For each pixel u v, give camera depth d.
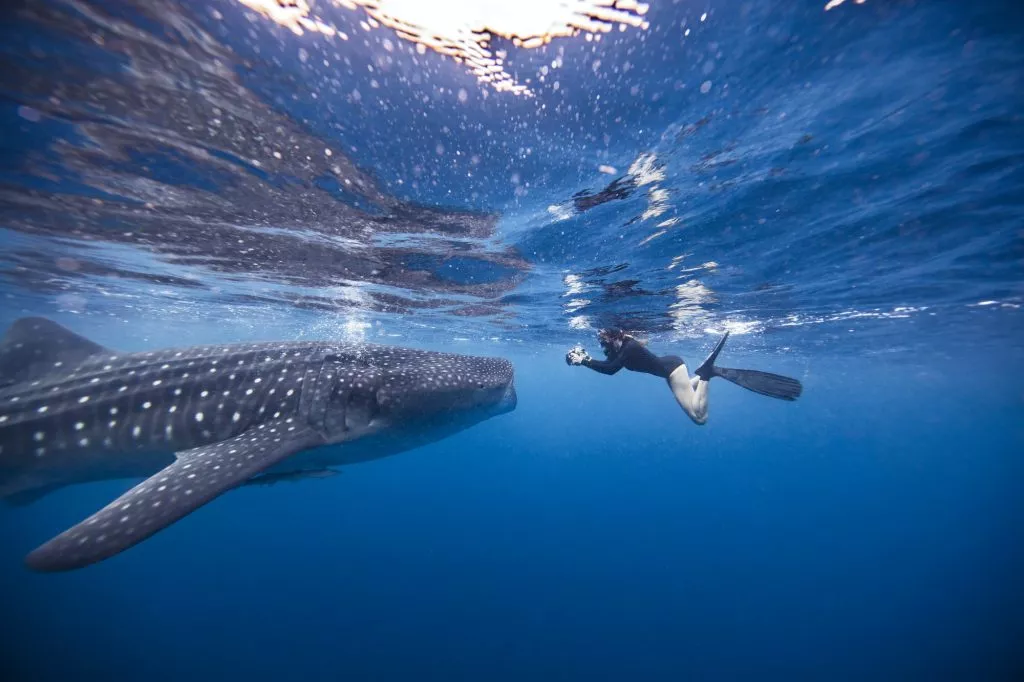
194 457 4.59
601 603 22.23
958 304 13.25
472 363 7.27
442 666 16.03
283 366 5.98
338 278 12.20
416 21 3.77
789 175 6.27
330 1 3.63
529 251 9.44
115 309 19.91
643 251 9.23
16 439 5.31
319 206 7.68
